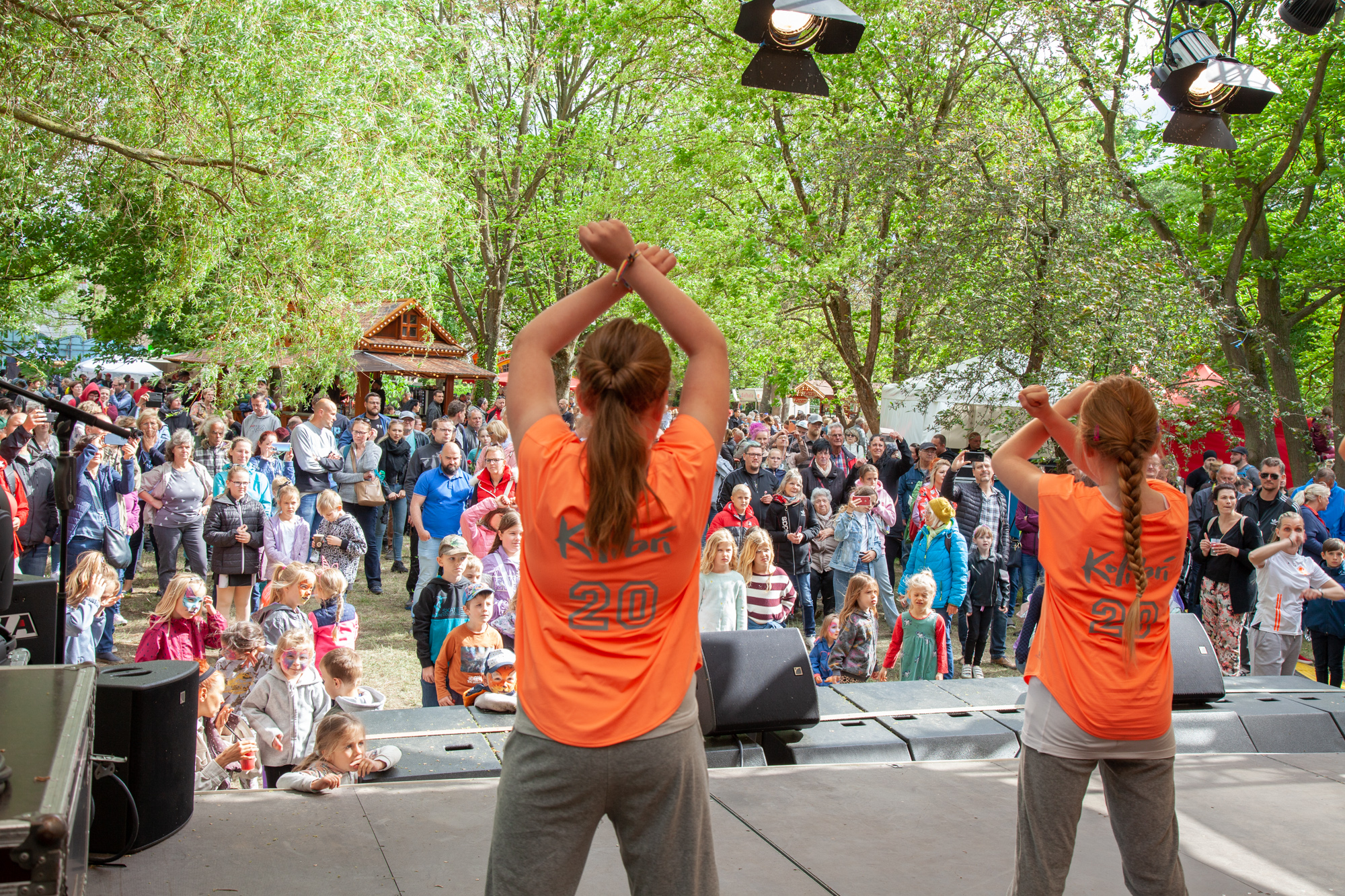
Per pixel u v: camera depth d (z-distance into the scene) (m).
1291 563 7.42
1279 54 14.94
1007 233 10.44
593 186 24.23
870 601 6.98
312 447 9.91
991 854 3.52
